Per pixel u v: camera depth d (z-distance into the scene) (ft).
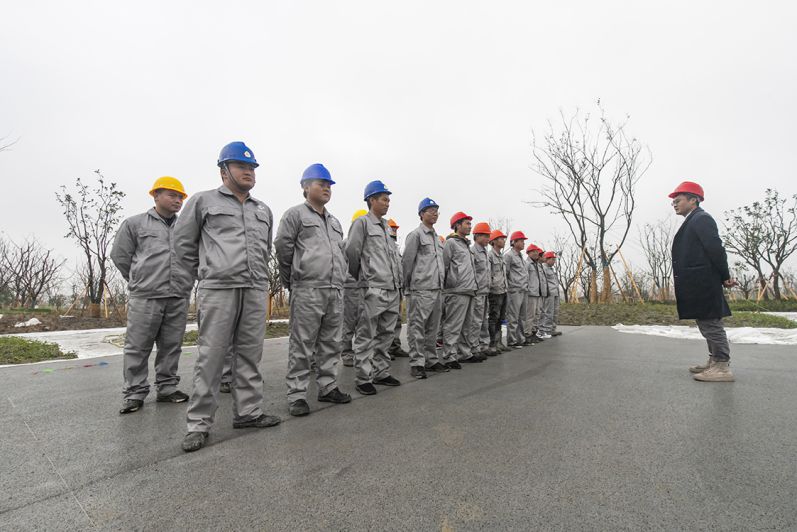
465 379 13.87
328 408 10.56
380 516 5.20
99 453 7.65
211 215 9.14
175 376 12.22
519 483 6.03
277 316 54.29
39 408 11.05
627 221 55.93
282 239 10.85
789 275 77.15
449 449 7.43
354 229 13.01
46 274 56.90
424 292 14.93
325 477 6.37
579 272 57.26
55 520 5.29
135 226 11.84
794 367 14.88
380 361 13.41
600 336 26.66
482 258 18.65
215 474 6.59
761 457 6.88
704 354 18.40
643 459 6.85
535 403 10.52
